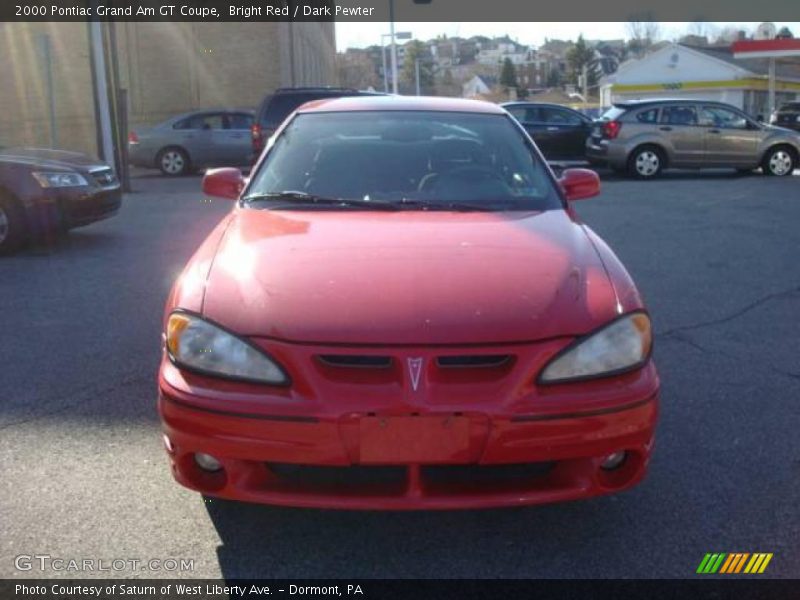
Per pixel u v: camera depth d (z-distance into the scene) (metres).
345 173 4.37
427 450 2.89
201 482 3.09
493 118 4.88
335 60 50.78
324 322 2.99
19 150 9.68
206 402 2.96
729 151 17.02
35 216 8.70
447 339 2.93
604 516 3.48
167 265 8.24
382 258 3.38
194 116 19.02
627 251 8.95
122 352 5.50
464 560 3.18
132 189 15.58
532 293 3.15
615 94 52.09
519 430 2.90
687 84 50.09
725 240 9.55
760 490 3.68
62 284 7.42
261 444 2.91
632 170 16.94
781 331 6.00
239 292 3.18
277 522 3.41
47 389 4.82
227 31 25.23
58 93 23.67
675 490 3.68
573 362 3.00
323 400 2.88
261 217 3.96
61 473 3.78
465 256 3.41
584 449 2.97
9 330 6.00
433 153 4.52
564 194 4.43
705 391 4.84
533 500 2.99
